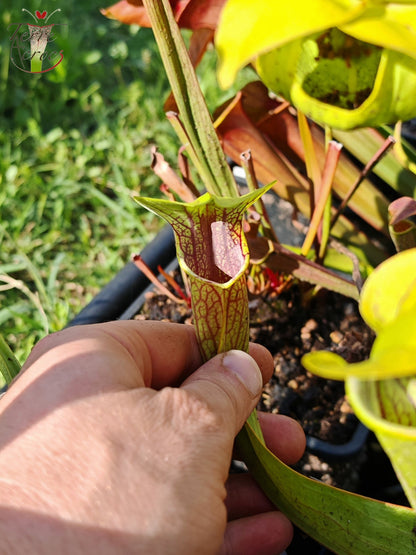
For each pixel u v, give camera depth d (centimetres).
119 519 14
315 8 10
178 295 27
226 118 23
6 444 15
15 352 36
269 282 26
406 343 8
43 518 14
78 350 16
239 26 10
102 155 45
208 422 15
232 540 18
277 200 30
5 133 48
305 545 21
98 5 57
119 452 14
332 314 25
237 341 17
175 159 45
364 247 25
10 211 43
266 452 16
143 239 40
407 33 10
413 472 15
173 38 16
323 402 23
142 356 18
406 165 20
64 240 42
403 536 16
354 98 15
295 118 24
